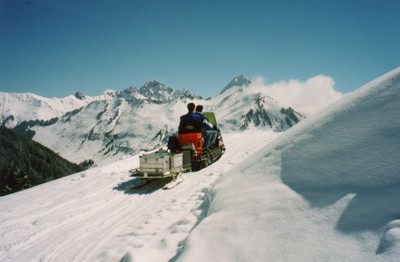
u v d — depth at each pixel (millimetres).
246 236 4062
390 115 4562
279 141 5953
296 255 3490
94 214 7746
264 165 5547
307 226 3799
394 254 2910
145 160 9938
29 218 7730
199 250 4090
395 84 4965
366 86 5617
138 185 10141
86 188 10500
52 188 11031
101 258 5152
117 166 14195
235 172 6219
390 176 3820
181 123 11719
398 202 3469
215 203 5332
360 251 3178
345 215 3686
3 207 8953
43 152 133000
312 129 5457
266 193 4715
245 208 4594
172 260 4320
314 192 4301
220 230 4336
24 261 5520
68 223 7199
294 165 5004
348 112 5164
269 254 3648
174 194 8688
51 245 6051
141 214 7301
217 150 14078
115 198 9070
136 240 5438
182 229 5301
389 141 4234
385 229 3240
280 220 4086
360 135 4625
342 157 4523
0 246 6176
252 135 22266
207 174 10625
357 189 3947
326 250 3381
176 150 11422
